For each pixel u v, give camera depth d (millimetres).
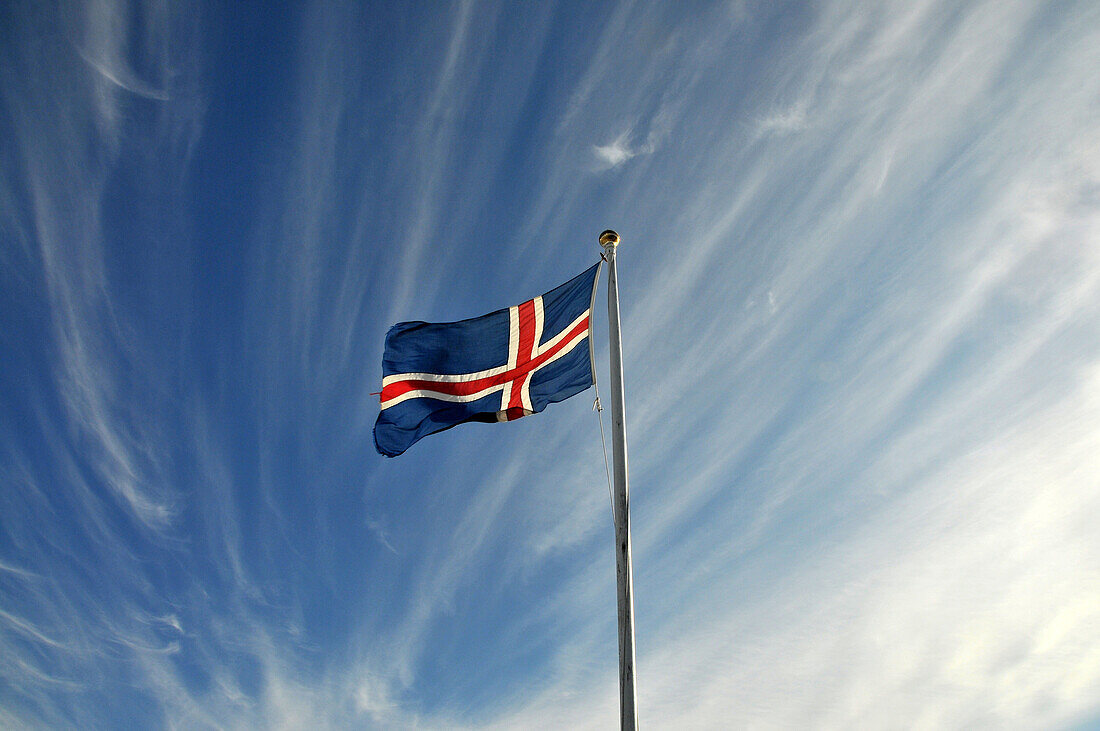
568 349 14508
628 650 10641
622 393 13195
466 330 15102
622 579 11156
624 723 10180
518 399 14508
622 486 12195
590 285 14836
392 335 14938
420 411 14500
